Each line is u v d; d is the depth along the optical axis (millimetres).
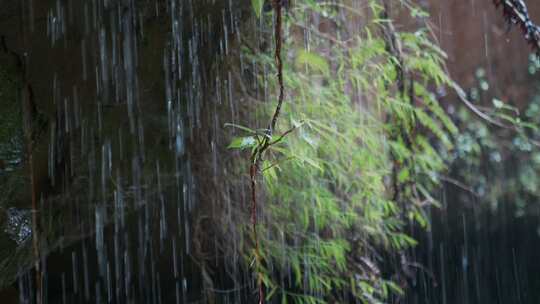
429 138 6918
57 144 3506
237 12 3674
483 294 6883
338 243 4223
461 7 7645
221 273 4336
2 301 3592
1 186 3338
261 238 4133
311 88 4098
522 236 7344
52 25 3367
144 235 3969
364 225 4414
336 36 4441
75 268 3865
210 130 3881
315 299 4078
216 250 4273
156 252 4098
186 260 4230
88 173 3617
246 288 4324
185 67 3637
